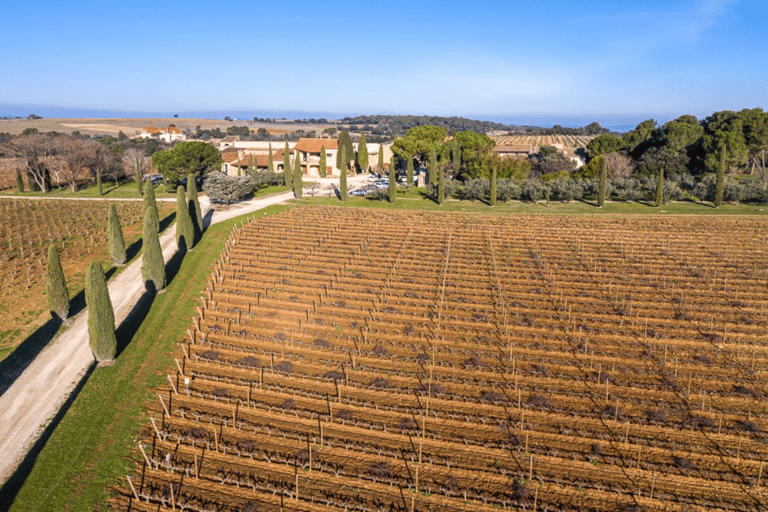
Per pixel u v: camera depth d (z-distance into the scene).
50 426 26.20
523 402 27.53
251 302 40.84
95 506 21.56
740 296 40.50
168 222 62.81
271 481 22.56
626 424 25.58
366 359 32.34
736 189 71.00
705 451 23.83
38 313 37.38
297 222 63.97
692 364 31.16
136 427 26.47
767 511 20.44
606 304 39.41
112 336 31.77
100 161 89.31
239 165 103.12
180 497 21.81
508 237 57.41
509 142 186.62
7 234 55.94
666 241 55.00
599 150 106.69
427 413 26.91
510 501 21.11
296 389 29.48
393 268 47.16
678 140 91.44
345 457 24.00
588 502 21.05
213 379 30.55
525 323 36.50
